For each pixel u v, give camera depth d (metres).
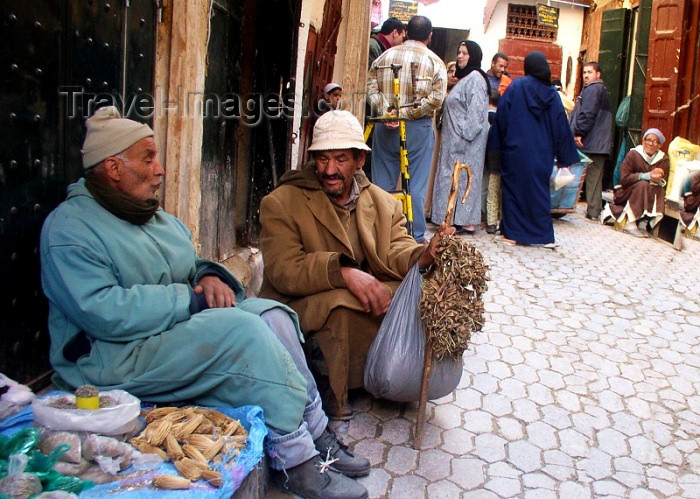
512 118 6.93
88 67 2.62
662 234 7.75
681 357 4.34
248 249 4.80
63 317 2.39
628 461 3.08
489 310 4.99
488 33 13.47
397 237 3.34
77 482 1.91
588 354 4.29
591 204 8.93
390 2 13.01
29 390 2.27
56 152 2.50
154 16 3.05
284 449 2.43
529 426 3.33
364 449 3.00
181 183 3.21
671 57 9.68
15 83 2.23
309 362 3.15
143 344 2.34
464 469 2.91
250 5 4.48
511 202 7.07
